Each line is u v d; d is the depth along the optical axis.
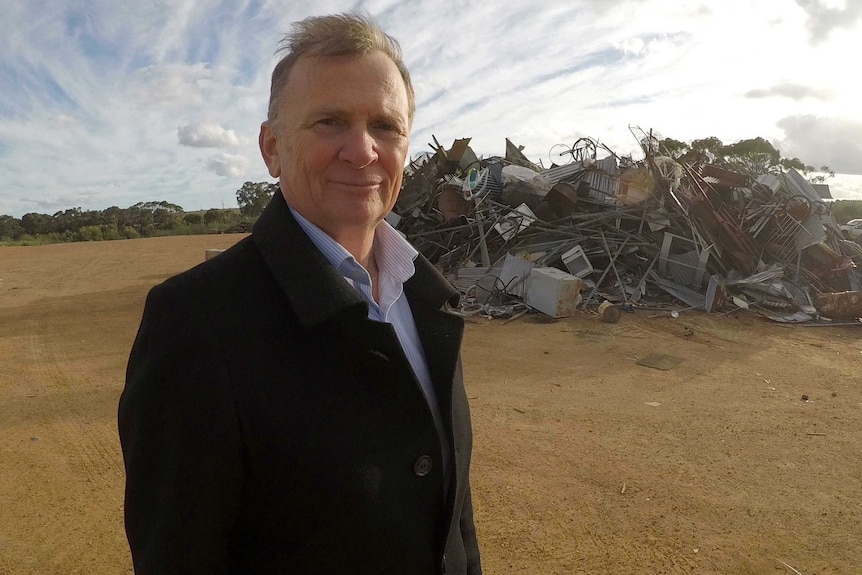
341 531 1.29
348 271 1.52
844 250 15.30
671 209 13.94
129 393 1.28
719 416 6.60
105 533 4.22
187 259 22.70
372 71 1.45
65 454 5.48
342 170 1.47
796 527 4.31
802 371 8.55
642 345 9.88
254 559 1.33
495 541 4.09
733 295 12.80
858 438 5.99
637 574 3.74
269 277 1.40
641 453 5.56
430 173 17.14
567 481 4.97
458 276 13.74
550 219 14.97
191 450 1.22
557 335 10.48
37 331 10.80
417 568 1.42
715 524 4.34
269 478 1.27
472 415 6.54
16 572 3.78
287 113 1.47
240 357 1.26
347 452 1.29
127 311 12.62
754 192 14.98
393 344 1.37
